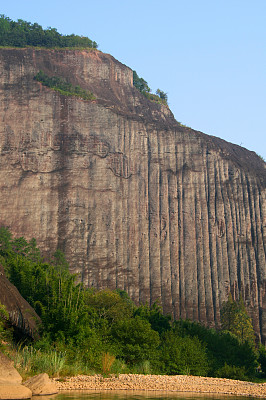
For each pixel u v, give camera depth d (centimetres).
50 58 11569
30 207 9344
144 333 3306
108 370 2580
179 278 9350
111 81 12038
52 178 9662
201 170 10388
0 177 9550
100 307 5412
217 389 2383
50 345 2767
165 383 2412
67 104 10288
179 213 9888
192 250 9625
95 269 9031
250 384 2747
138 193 9869
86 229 9331
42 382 1858
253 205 10350
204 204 10088
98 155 9944
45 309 3041
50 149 9900
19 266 4194
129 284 9088
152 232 9600
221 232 9906
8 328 2770
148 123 10594
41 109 10200
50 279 4009
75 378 2277
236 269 9656
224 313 8144
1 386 1688
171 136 10550
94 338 2950
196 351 3462
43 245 9050
